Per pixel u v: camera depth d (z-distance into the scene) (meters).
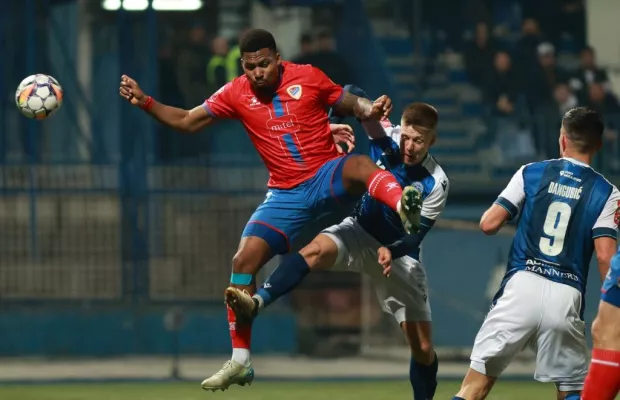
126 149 49.94
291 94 23.16
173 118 23.67
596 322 20.69
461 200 51.97
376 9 60.62
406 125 23.80
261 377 42.59
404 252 24.19
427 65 58.97
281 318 50.03
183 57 53.19
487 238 50.91
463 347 50.56
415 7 56.97
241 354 22.84
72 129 54.16
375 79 55.06
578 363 21.77
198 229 51.12
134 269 49.84
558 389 22.08
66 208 51.34
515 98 57.09
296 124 23.09
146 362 48.06
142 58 54.22
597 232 21.62
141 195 49.88
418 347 26.62
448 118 57.34
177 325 43.12
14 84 52.91
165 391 38.69
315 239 24.08
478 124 57.03
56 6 57.41
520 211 22.30
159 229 50.72
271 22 58.19
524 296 21.61
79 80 55.38
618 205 21.70
